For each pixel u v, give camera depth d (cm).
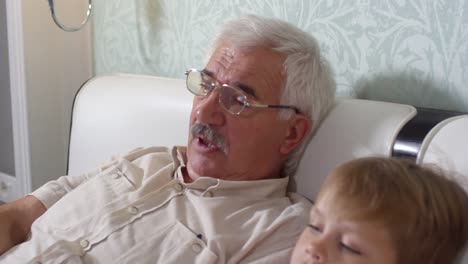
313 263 69
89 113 153
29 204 118
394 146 93
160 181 111
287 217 97
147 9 171
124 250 96
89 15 176
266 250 93
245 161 108
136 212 102
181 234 96
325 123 110
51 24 191
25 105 191
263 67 106
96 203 108
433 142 87
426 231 67
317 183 107
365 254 67
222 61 109
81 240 100
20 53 187
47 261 97
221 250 92
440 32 106
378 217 67
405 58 112
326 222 71
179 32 162
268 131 108
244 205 102
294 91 107
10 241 113
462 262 74
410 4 110
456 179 77
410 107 99
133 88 146
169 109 136
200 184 106
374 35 117
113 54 187
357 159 77
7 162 235
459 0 103
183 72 164
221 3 149
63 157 206
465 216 71
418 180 71
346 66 124
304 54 108
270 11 138
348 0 121
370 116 101
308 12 129
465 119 87
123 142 144
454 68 105
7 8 187
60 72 197
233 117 106
